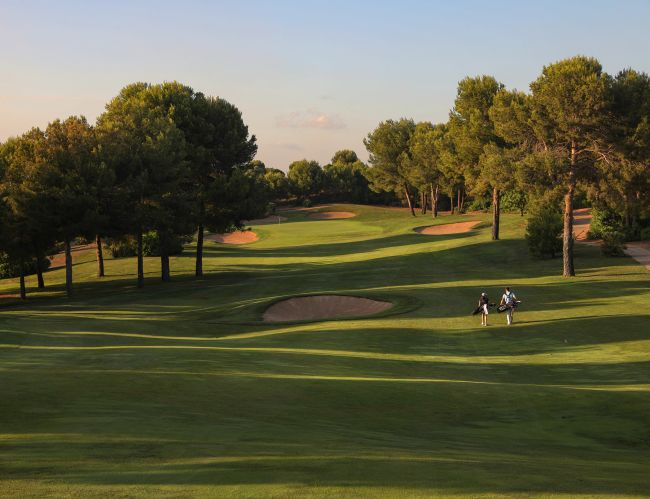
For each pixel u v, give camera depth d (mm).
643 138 38250
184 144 51000
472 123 61656
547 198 41656
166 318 34094
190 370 15852
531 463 8930
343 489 6793
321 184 164250
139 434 9391
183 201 50875
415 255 59750
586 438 12047
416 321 29734
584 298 32750
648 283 36281
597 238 59562
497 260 52781
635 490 7238
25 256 50500
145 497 6398
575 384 17188
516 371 19125
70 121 48219
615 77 40688
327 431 10695
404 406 13719
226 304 39812
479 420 13141
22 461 7738
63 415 10500
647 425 12922
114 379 13938
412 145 116375
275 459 8148
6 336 22844
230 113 56188
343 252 70812
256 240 90312
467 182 65938
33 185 44094
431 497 6566
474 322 28859
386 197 166750
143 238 69500
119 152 47406
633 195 43094
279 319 34344
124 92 56938
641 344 22062
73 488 6680
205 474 7320
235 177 52875
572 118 39281
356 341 24734
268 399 13188
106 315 35594
